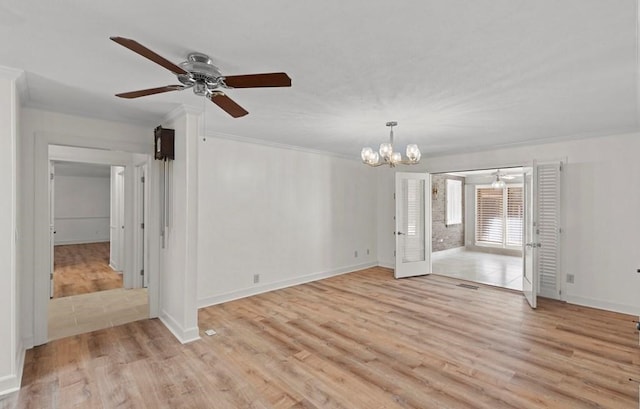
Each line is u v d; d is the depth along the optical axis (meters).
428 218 6.16
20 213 2.85
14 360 2.37
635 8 1.53
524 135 4.33
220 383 2.45
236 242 4.55
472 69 2.25
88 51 2.00
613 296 4.09
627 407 2.14
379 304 4.31
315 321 3.70
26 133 3.04
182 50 1.97
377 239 6.86
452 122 3.64
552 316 3.87
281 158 5.11
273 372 2.61
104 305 4.32
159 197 3.82
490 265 7.13
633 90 2.62
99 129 3.47
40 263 3.10
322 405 2.19
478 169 5.48
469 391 2.34
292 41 1.87
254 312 4.00
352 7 1.54
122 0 1.47
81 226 10.34
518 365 2.70
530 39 1.84
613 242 4.10
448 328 3.49
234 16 1.61
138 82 2.52
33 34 1.79
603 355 2.87
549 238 4.62
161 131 3.36
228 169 4.47
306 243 5.48
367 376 2.54
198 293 4.18
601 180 4.19
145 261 5.23
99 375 2.55
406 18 1.63
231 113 2.43
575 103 2.96
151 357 2.85
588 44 1.89
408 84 2.52
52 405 2.18
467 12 1.58
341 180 6.10
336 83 2.50
